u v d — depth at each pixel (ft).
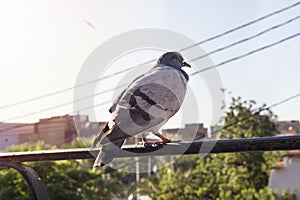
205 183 48.62
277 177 51.88
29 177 10.44
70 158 11.04
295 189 51.06
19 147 72.49
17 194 52.90
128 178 61.98
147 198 51.70
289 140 9.49
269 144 9.60
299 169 51.98
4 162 10.73
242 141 9.76
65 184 56.65
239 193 48.03
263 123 54.13
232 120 52.75
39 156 10.85
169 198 48.83
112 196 61.21
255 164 49.60
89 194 58.49
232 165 49.21
